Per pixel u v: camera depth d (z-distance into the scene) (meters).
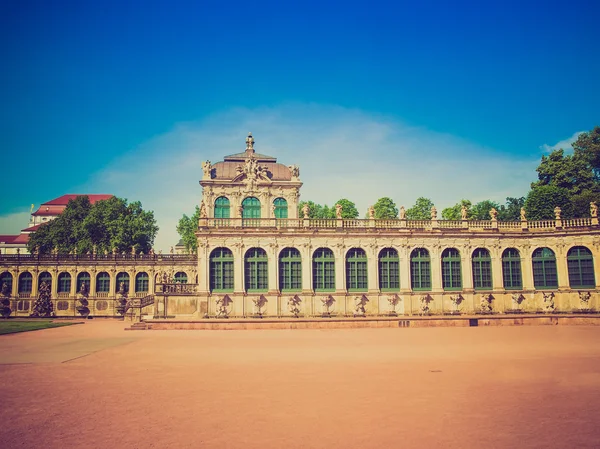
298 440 15.70
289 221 59.09
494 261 61.12
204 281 56.31
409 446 15.12
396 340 39.56
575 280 58.53
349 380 24.19
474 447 15.00
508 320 52.19
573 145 83.69
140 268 77.81
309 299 57.50
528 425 17.05
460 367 27.38
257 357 31.31
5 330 49.81
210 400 20.58
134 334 45.91
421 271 60.34
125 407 19.59
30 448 15.12
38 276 75.94
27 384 23.73
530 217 71.56
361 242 59.44
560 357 30.55
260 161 70.12
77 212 92.88
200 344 37.84
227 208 66.25
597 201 69.88
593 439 15.59
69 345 37.81
